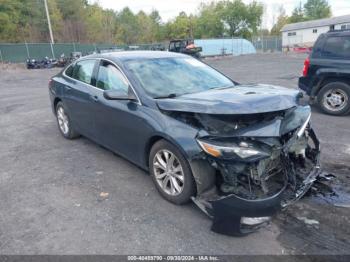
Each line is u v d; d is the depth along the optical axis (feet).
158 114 11.39
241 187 9.51
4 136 20.49
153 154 11.85
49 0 177.06
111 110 13.65
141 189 12.72
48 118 25.02
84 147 17.74
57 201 11.98
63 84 18.10
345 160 14.96
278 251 9.09
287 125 10.19
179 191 11.07
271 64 76.79
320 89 24.18
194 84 13.67
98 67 15.40
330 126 20.62
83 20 202.18
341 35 22.84
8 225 10.56
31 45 115.44
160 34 277.64
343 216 10.62
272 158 9.66
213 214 9.62
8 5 153.48
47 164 15.51
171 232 9.99
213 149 9.39
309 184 11.10
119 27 264.31
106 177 13.85
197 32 253.85
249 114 9.62
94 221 10.64
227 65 82.53
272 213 9.28
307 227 10.10
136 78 13.00
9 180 13.88
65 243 9.59
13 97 37.37
